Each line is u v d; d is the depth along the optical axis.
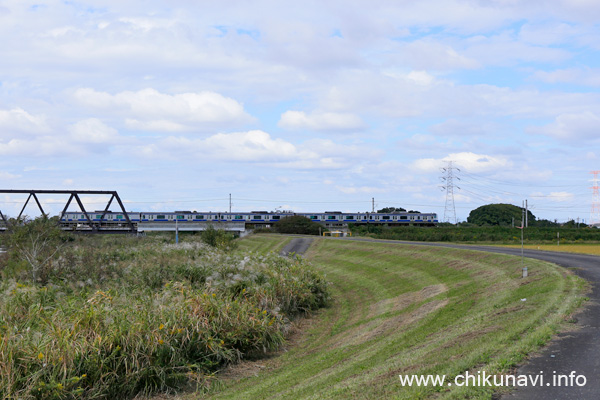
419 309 22.25
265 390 11.91
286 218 100.94
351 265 44.88
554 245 58.59
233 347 15.60
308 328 21.84
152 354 12.78
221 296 18.17
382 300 27.72
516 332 11.51
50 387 10.62
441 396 7.89
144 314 14.16
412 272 34.59
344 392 9.42
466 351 10.70
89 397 11.22
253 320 16.66
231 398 11.61
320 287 27.81
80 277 26.27
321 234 98.69
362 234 90.81
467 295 23.00
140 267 27.47
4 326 12.95
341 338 19.05
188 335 13.88
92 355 11.77
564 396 7.48
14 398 10.22
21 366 10.88
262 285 22.48
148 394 12.25
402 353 12.84
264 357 16.42
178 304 15.38
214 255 29.88
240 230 92.06
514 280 23.50
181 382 12.96
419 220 110.00
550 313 13.64
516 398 7.48
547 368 8.76
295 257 34.19
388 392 8.70
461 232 88.69
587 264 25.80
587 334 10.99
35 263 27.27
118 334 12.62
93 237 62.56
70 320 13.07
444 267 33.41
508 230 91.25
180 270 25.50
